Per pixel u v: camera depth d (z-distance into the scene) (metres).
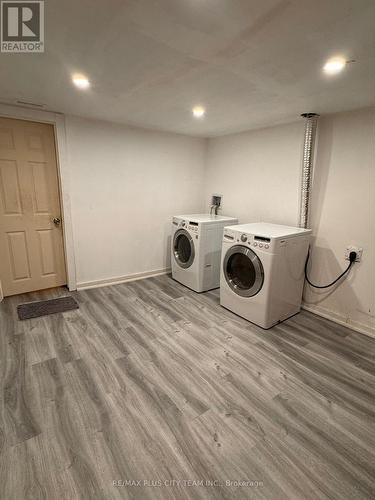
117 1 1.05
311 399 1.75
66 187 3.02
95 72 1.74
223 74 1.73
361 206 2.47
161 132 3.59
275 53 1.44
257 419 1.59
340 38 1.28
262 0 1.02
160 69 1.68
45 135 2.91
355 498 1.20
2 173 2.76
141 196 3.61
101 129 3.11
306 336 2.47
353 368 2.06
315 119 2.65
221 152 3.85
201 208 4.25
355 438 1.49
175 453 1.37
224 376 1.93
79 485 1.22
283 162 3.06
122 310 2.86
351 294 2.61
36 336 2.34
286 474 1.29
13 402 1.65
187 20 1.17
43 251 3.17
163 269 4.05
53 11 1.12
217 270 3.48
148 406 1.65
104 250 3.46
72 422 1.53
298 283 2.79
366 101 2.19
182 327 2.56
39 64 1.63
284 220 3.13
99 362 2.04
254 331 2.53
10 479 1.23
